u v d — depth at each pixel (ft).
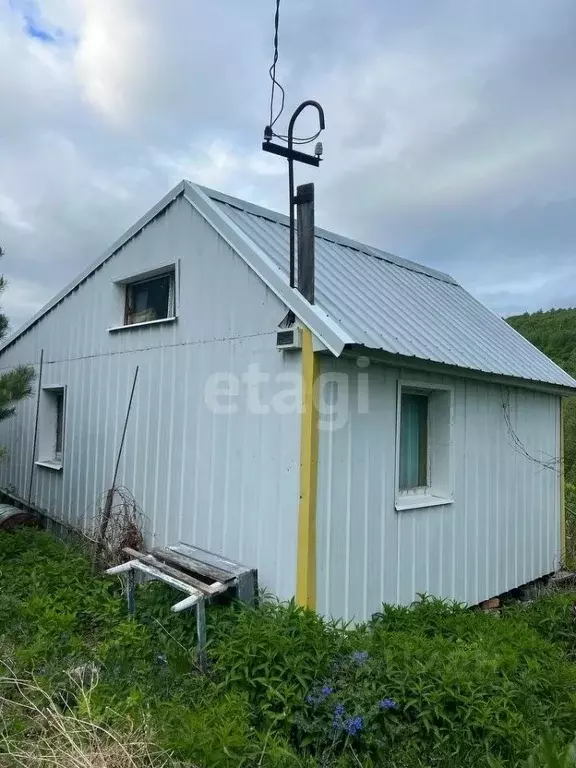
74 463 25.26
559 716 11.32
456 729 10.27
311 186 15.16
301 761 9.80
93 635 14.89
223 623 13.64
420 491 18.71
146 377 20.94
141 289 22.95
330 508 14.58
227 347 17.11
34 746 9.36
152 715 10.28
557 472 25.61
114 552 19.72
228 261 17.28
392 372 16.67
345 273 20.25
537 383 21.45
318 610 14.15
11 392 21.79
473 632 14.66
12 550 20.70
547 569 24.52
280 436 15.05
